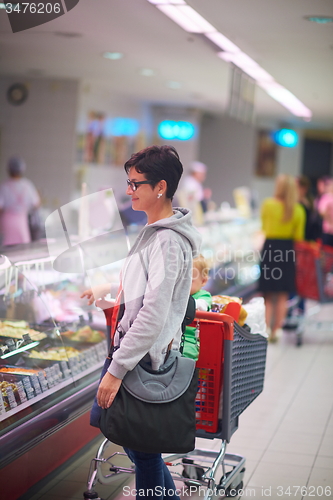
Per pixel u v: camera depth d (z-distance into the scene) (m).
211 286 6.57
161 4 4.70
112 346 2.24
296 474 3.24
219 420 2.68
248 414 4.21
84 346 3.41
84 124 9.84
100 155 10.56
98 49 6.89
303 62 6.77
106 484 3.03
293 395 4.66
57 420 2.75
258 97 9.69
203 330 2.61
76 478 3.07
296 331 6.75
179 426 2.16
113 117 10.94
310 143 19.38
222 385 2.65
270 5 4.64
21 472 2.60
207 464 3.33
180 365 2.23
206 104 11.62
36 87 9.56
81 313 3.45
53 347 3.05
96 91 10.11
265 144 14.59
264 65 7.05
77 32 6.06
